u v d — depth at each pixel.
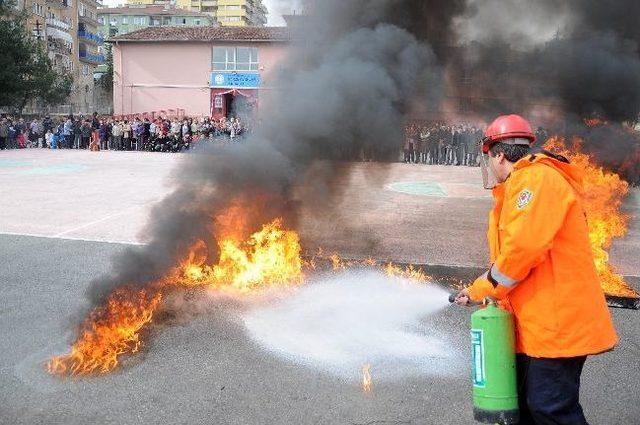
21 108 37.22
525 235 2.22
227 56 34.09
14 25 36.66
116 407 3.19
